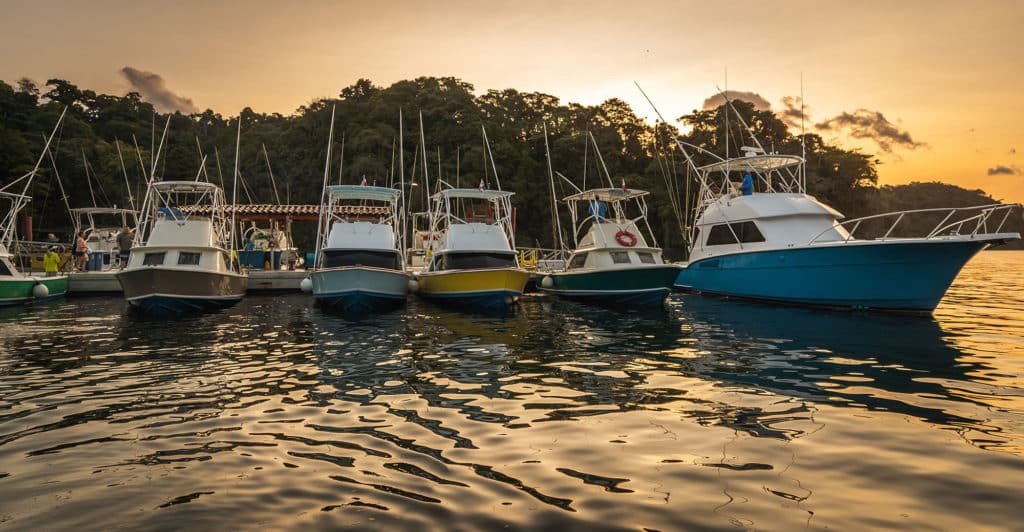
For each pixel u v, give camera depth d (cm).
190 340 1377
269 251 3241
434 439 646
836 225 1884
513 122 8975
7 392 873
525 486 508
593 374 986
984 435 641
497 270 2027
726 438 638
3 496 496
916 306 1700
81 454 604
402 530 428
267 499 487
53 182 6750
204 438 655
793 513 450
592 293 2245
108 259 3170
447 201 2444
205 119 12725
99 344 1319
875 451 590
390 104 8219
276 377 974
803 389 865
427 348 1259
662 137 7900
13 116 7269
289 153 8200
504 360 1119
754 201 2194
